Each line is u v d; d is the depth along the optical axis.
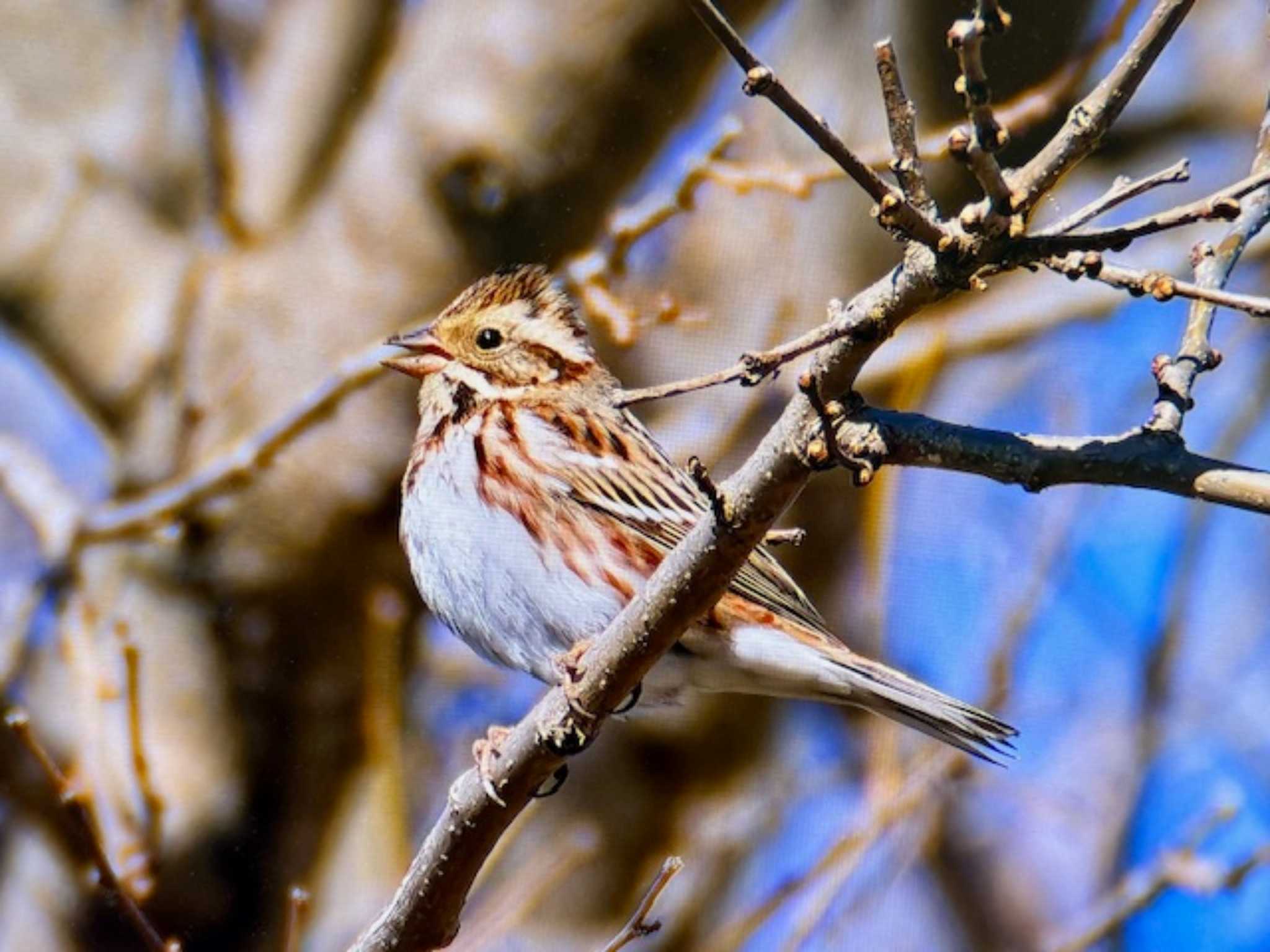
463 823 8.12
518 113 13.03
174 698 13.03
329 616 13.32
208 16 13.30
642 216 11.48
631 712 10.27
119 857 10.73
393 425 13.29
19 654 12.47
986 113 6.15
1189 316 7.54
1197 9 14.52
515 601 10.24
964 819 14.71
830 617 13.52
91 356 13.43
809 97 13.03
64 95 14.08
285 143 13.70
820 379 6.98
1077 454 6.87
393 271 13.29
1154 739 14.44
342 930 12.89
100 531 12.30
